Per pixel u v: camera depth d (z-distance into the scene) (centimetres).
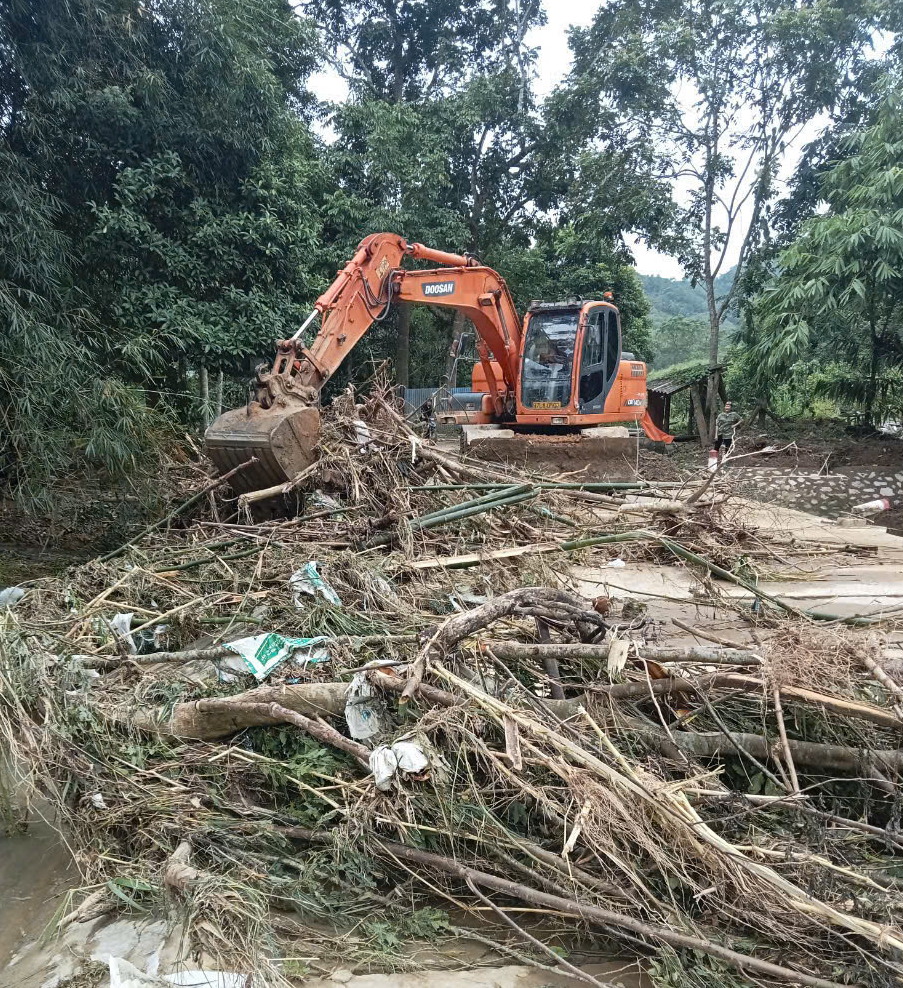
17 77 695
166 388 970
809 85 1550
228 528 512
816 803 257
